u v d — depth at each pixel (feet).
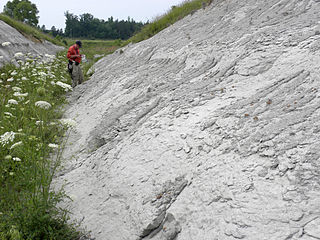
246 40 14.75
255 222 6.16
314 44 11.00
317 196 5.99
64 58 40.01
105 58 41.19
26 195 8.71
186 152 9.52
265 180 6.98
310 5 14.60
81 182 11.44
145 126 12.31
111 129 14.16
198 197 7.72
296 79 9.91
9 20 49.70
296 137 7.60
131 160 10.75
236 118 9.64
